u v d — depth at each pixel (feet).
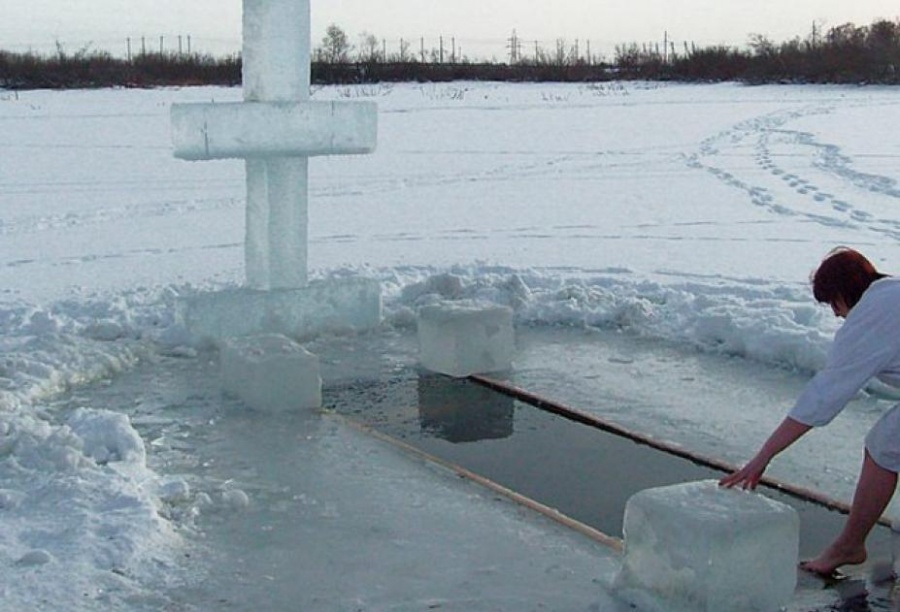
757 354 22.71
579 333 25.30
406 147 72.90
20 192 52.70
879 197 49.19
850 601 12.42
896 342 11.55
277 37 23.36
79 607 11.75
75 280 33.22
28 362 20.83
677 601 11.53
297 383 19.43
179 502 14.87
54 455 15.64
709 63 173.37
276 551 13.46
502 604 12.13
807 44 178.40
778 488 15.92
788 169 59.82
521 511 14.83
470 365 22.02
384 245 39.19
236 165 63.36
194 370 22.03
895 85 152.87
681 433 18.43
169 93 133.90
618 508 15.46
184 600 12.10
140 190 53.78
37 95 128.77
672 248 37.91
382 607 12.05
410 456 17.02
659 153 69.31
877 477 12.69
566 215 45.98
